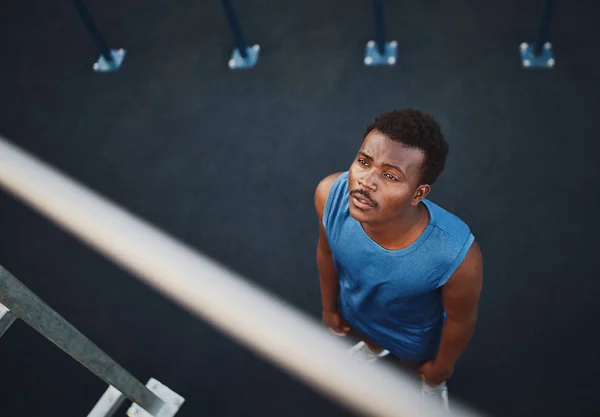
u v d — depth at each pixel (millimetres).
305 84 3516
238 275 2863
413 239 1481
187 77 3680
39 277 2971
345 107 3383
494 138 3123
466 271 1502
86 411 2578
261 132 3361
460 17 3619
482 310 2631
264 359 2607
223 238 2994
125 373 1632
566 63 3322
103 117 3588
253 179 3182
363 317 1876
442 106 3293
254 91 3543
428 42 3553
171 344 2701
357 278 1663
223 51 3746
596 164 2957
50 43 3998
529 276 2684
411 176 1299
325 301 2074
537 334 2547
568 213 2832
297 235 2951
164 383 2609
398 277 1560
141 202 3189
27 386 2654
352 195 1340
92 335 2768
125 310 2816
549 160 3004
